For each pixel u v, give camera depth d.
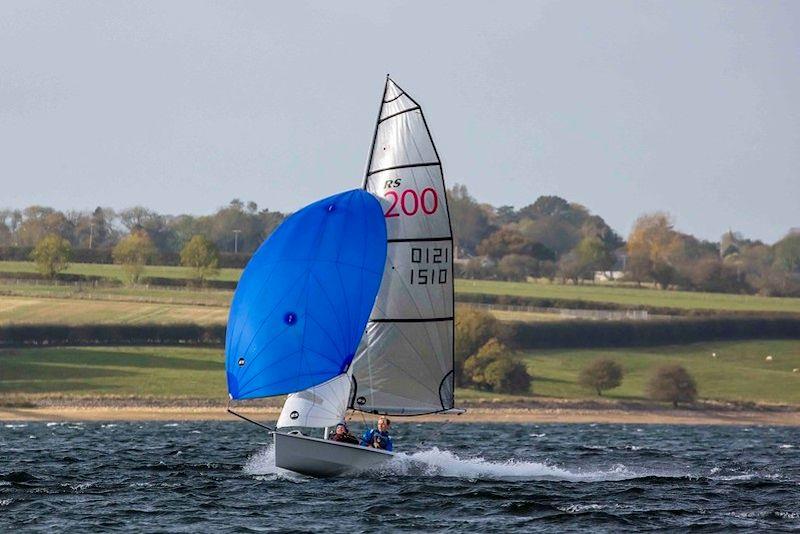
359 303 135.25
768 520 119.31
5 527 110.19
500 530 111.25
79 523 112.50
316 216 136.38
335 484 136.25
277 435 133.38
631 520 117.44
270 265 135.12
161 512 118.50
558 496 132.12
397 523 113.75
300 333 133.88
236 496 128.50
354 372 138.50
